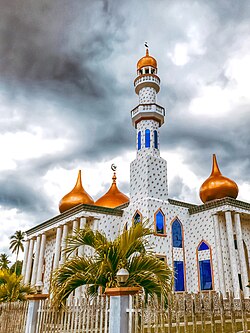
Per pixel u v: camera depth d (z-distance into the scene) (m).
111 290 7.77
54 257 33.75
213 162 31.59
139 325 7.81
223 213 27.16
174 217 28.36
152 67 34.31
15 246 70.31
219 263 25.25
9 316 13.39
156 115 31.47
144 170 29.00
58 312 10.23
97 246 10.23
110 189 38.66
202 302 6.31
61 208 34.97
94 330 8.68
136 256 10.19
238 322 14.20
